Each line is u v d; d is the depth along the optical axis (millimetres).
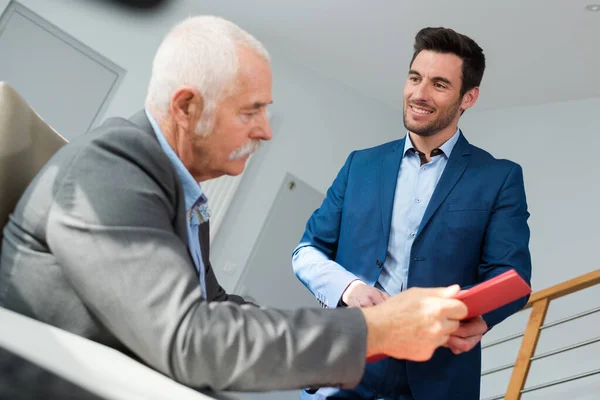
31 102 5871
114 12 6016
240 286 6387
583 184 5422
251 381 1040
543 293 3859
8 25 5828
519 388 3803
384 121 7207
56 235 1089
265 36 6340
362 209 2250
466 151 2260
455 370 2045
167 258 1071
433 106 2207
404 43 5652
